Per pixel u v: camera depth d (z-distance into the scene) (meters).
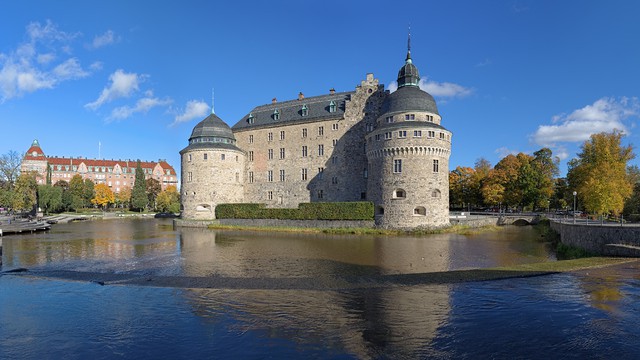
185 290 18.81
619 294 17.27
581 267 22.78
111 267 26.53
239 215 64.25
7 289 19.23
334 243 40.38
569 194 75.25
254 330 13.53
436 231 51.31
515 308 15.56
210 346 12.22
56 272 23.33
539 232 52.41
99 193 128.12
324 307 16.02
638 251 25.52
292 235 49.59
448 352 11.66
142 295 17.95
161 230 57.84
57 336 13.13
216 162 69.94
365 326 13.82
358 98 67.00
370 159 57.78
